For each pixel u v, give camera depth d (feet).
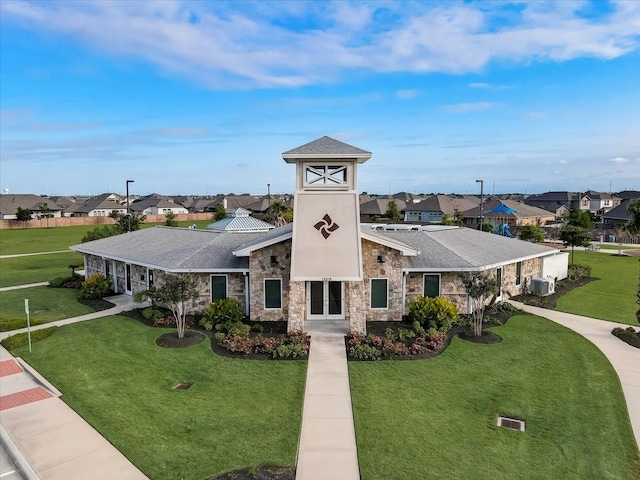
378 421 40.73
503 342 62.49
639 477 33.45
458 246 86.07
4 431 39.11
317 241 66.13
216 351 58.65
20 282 109.19
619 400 45.34
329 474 33.17
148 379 49.90
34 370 52.60
